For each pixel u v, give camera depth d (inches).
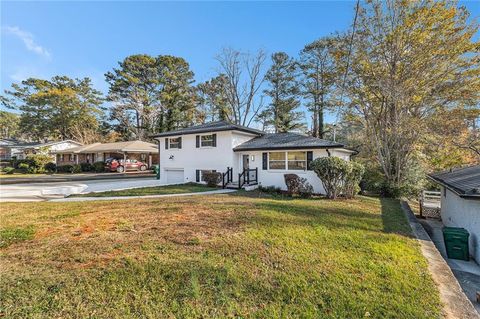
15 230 201.0
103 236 185.5
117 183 616.1
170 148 690.8
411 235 224.4
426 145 589.6
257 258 154.1
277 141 572.4
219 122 711.7
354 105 611.5
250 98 1179.9
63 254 152.5
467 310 111.6
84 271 131.8
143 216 249.1
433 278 140.6
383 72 542.0
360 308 111.0
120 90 1370.6
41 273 129.6
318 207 315.9
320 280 132.4
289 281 130.2
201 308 107.3
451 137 541.0
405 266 153.7
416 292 124.9
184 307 107.5
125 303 108.7
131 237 183.5
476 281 190.7
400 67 522.9
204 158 621.3
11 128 2107.5
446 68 507.8
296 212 272.8
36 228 208.2
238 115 1184.8
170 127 1381.6
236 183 561.9
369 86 561.6
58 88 1502.2
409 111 550.6
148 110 1350.9
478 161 554.6
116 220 233.6
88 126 1521.9
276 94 1175.0
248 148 554.9
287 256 159.2
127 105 1339.8
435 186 590.6
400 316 106.5
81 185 591.2
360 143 705.6
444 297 121.6
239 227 210.4
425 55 496.7
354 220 260.2
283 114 1146.7
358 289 125.7
